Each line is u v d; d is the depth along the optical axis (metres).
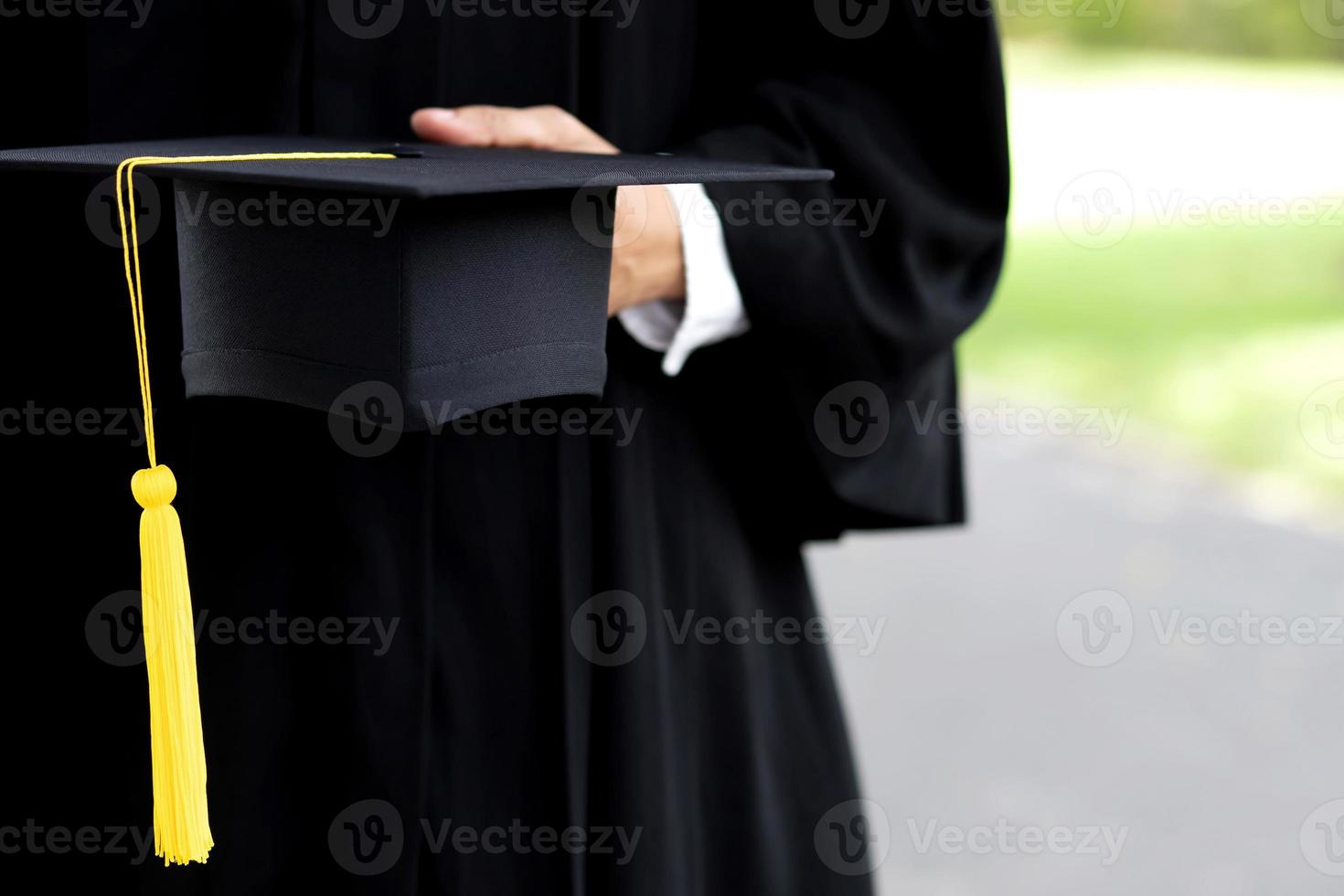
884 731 10.54
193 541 3.64
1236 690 11.12
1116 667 11.52
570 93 3.86
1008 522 14.84
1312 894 8.41
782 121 3.86
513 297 3.11
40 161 2.79
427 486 3.61
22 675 3.89
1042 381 19.66
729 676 4.19
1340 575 13.27
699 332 3.69
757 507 4.35
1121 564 13.63
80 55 3.62
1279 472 15.90
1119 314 22.47
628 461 3.86
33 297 3.74
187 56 3.66
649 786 3.90
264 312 3.08
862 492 4.15
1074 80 38.72
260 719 3.69
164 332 3.66
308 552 3.65
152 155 2.91
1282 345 20.02
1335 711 10.80
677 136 4.08
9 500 3.83
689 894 4.12
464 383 3.07
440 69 3.69
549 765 3.80
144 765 3.81
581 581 3.82
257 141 3.33
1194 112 32.88
